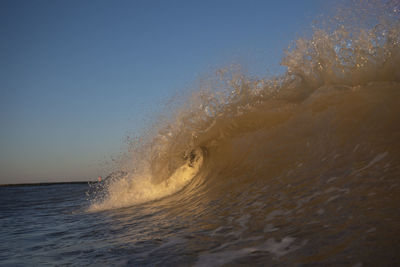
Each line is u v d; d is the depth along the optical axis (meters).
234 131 4.73
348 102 3.44
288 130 3.92
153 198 5.30
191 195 4.33
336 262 1.29
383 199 1.80
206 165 4.93
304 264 1.36
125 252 2.22
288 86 4.48
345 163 2.65
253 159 4.07
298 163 3.25
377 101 3.16
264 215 2.33
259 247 1.71
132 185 5.96
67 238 3.17
